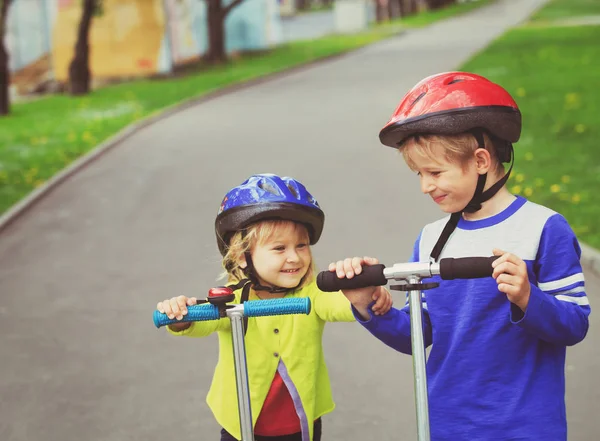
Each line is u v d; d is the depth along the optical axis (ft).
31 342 26.14
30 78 111.55
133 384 22.68
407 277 10.21
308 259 13.37
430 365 11.72
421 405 10.01
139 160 55.72
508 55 105.81
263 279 13.30
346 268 10.44
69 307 29.25
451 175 11.28
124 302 29.43
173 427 20.18
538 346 11.23
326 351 24.20
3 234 40.14
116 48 111.14
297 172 48.65
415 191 42.34
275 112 72.90
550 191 40.45
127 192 46.85
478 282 11.39
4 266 34.91
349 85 88.28
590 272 29.50
